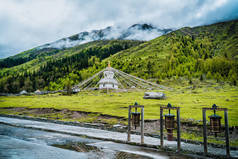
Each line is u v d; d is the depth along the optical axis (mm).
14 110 44438
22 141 16062
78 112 37062
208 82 120812
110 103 49531
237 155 12719
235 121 23391
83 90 95312
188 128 22344
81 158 11367
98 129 24188
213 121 12328
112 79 95562
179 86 113562
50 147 14188
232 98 53219
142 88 97000
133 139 17766
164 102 48656
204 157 12375
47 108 42875
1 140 16141
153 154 12727
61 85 177000
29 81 173500
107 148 14281
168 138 13867
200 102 46688
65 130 22219
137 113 15898
